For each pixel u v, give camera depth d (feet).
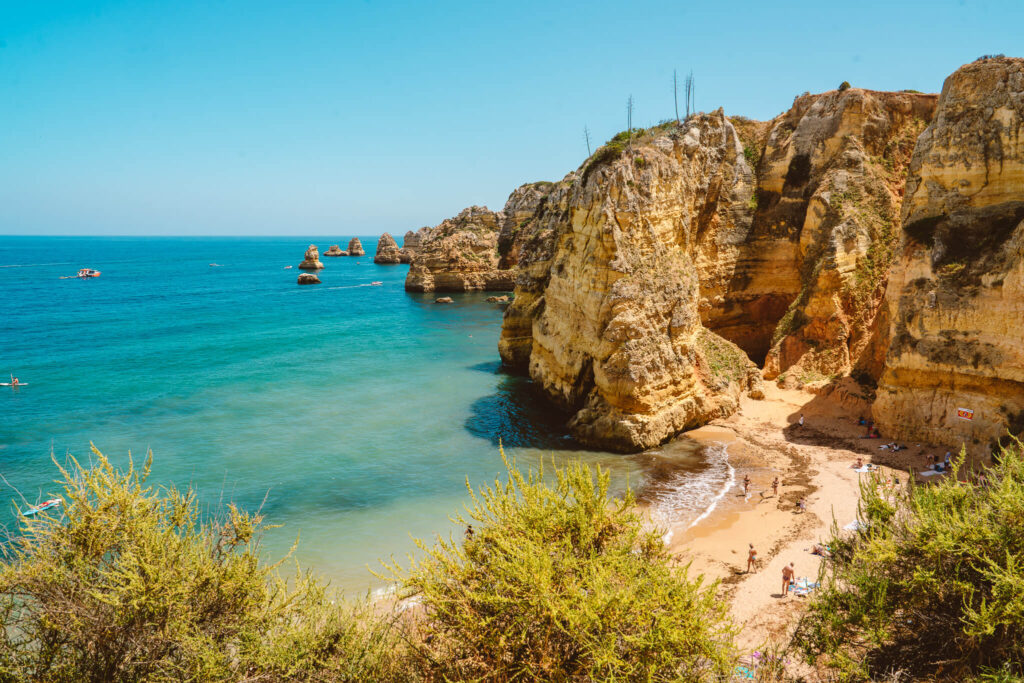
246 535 46.62
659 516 101.91
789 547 89.76
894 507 54.70
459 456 131.85
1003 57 122.93
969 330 114.21
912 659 46.85
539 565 41.42
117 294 449.89
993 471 54.80
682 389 141.18
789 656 58.90
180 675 38.14
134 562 38.96
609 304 135.64
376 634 45.44
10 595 39.22
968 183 123.03
